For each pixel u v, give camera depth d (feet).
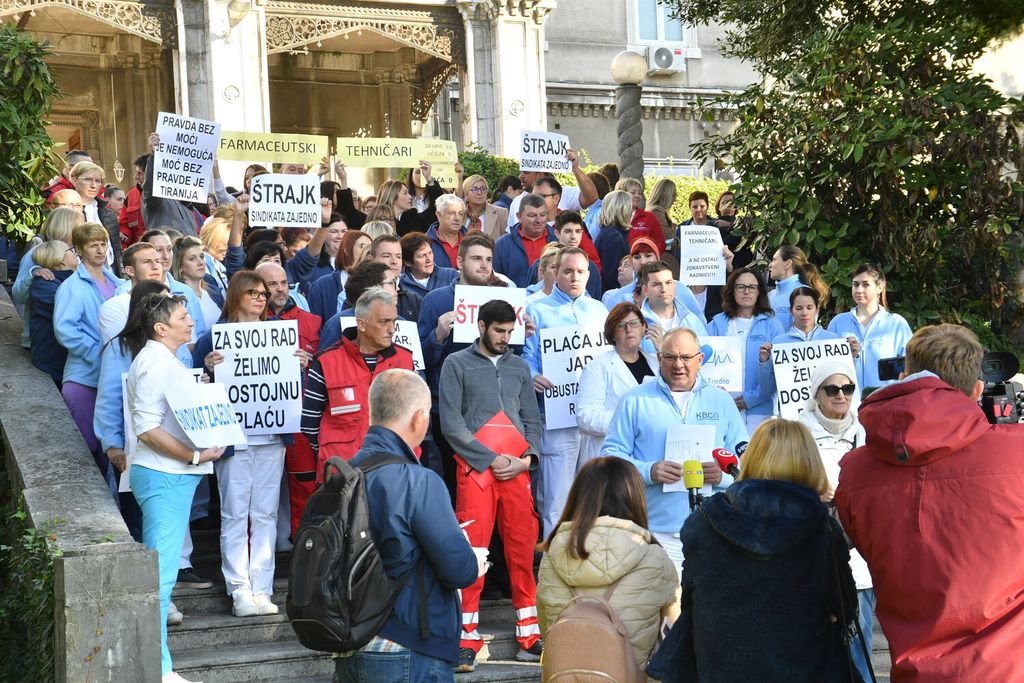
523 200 33.63
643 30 119.65
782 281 31.76
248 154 41.98
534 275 32.71
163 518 21.80
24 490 23.15
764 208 37.99
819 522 14.73
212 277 30.55
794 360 26.66
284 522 27.35
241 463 24.89
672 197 41.27
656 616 16.62
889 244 36.14
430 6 87.30
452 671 16.94
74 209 30.01
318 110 101.55
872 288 29.19
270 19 83.35
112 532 21.56
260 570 24.95
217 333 24.94
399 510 16.25
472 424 24.31
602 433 25.17
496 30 87.20
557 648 16.15
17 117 35.40
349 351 24.57
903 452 14.30
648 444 23.35
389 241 27.55
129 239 39.75
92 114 95.40
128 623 20.30
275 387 25.04
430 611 16.52
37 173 36.65
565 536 16.84
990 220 35.88
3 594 25.68
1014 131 36.76
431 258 29.63
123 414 24.54
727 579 14.85
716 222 40.34
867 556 14.87
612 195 36.04
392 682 16.28
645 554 16.63
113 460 24.56
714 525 14.84
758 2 50.57
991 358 16.67
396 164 42.96
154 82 96.27
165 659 21.53
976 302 37.63
